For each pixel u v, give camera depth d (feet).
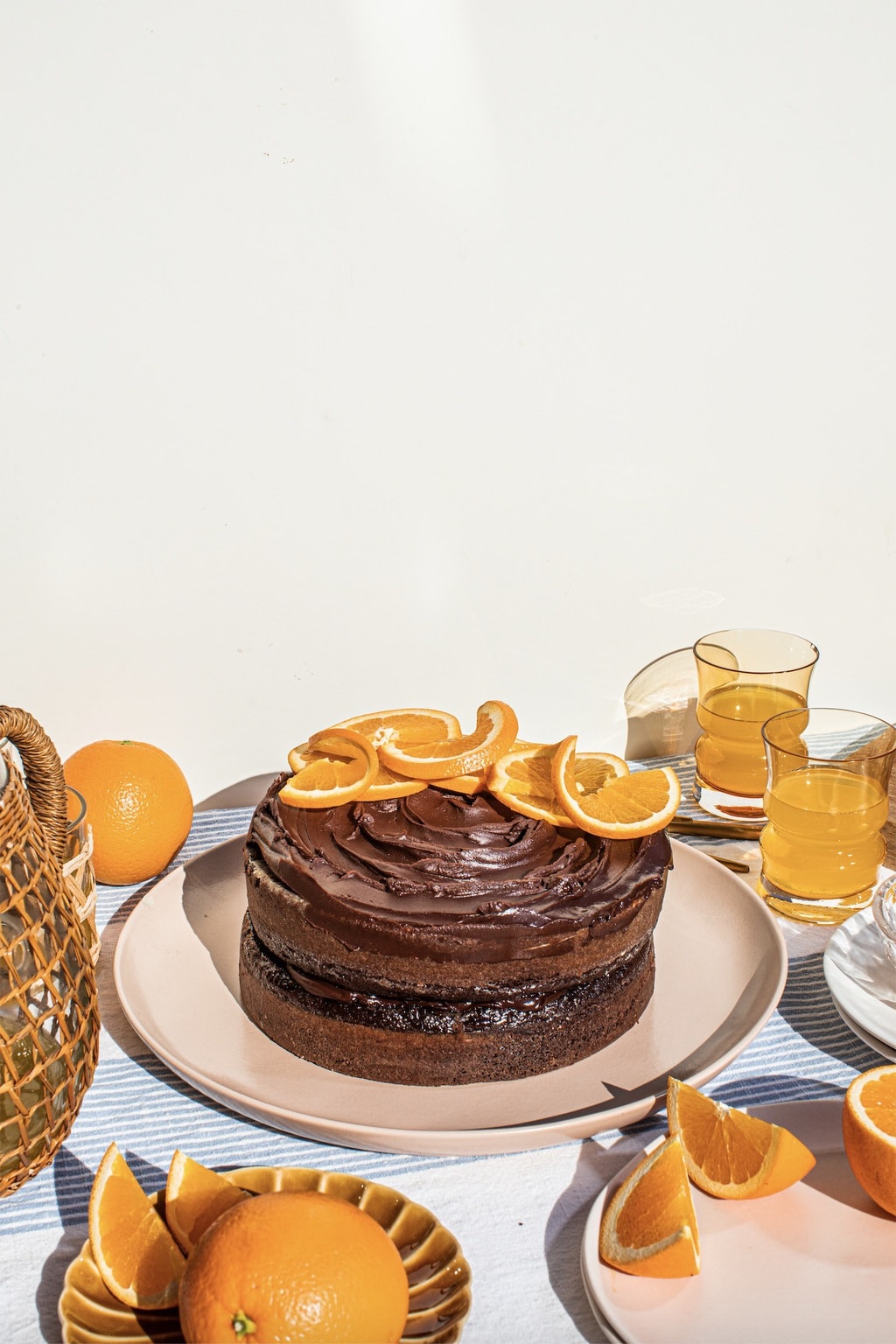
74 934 2.27
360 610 3.86
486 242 3.55
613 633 4.14
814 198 3.78
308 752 3.18
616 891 2.63
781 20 3.56
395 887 2.57
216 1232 1.82
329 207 3.40
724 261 3.77
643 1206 2.07
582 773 3.12
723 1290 2.00
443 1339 1.83
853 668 4.49
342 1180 2.12
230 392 3.51
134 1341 1.85
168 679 3.79
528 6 3.35
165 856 3.44
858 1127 2.13
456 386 3.68
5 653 3.65
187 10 3.14
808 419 4.06
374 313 3.53
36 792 2.45
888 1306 1.98
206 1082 2.42
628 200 3.62
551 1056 2.56
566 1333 1.99
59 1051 2.16
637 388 3.84
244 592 3.74
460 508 3.83
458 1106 2.47
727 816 3.82
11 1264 2.14
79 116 3.17
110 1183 2.09
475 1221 2.23
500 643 4.04
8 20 3.05
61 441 3.44
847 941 2.89
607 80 3.49
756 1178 2.18
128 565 3.62
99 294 3.33
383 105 3.34
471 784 2.89
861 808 3.17
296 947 2.59
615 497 3.96
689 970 2.95
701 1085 2.43
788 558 4.24
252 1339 1.70
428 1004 2.51
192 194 3.30
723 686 3.82
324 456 3.64
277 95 3.27
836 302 3.93
